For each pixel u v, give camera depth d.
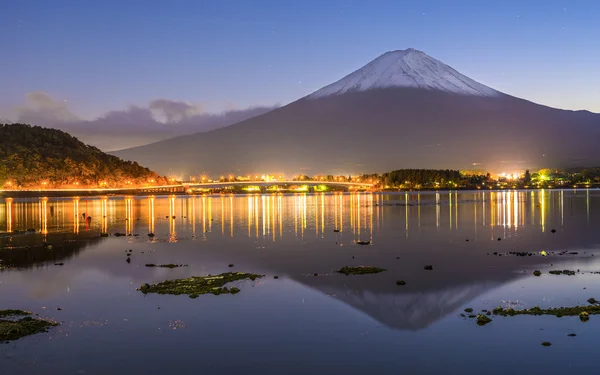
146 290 30.31
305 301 27.92
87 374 19.23
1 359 20.47
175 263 40.31
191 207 136.25
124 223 81.94
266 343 22.06
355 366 19.89
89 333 23.19
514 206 118.56
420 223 75.69
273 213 103.75
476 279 32.81
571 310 25.17
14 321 24.66
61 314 25.89
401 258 41.84
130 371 19.50
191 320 24.89
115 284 32.28
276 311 26.20
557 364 19.70
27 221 88.94
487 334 22.64
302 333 23.14
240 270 36.88
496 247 48.03
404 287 30.92
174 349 21.47
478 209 108.25
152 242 54.50
